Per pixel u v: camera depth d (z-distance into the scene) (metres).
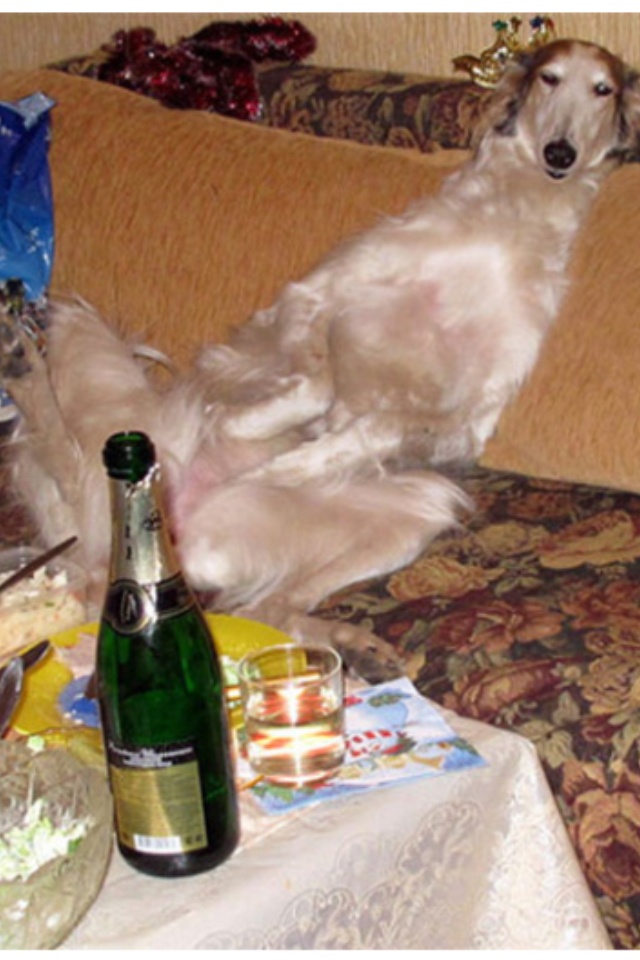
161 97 2.94
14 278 2.56
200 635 1.13
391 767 1.22
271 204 2.69
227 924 1.06
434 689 1.88
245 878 1.10
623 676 1.82
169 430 2.45
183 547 2.28
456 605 2.04
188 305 2.73
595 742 1.76
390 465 2.65
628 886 1.74
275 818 1.17
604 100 2.65
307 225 2.69
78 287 2.82
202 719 1.10
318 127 2.88
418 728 1.28
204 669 1.12
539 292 2.64
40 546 2.24
